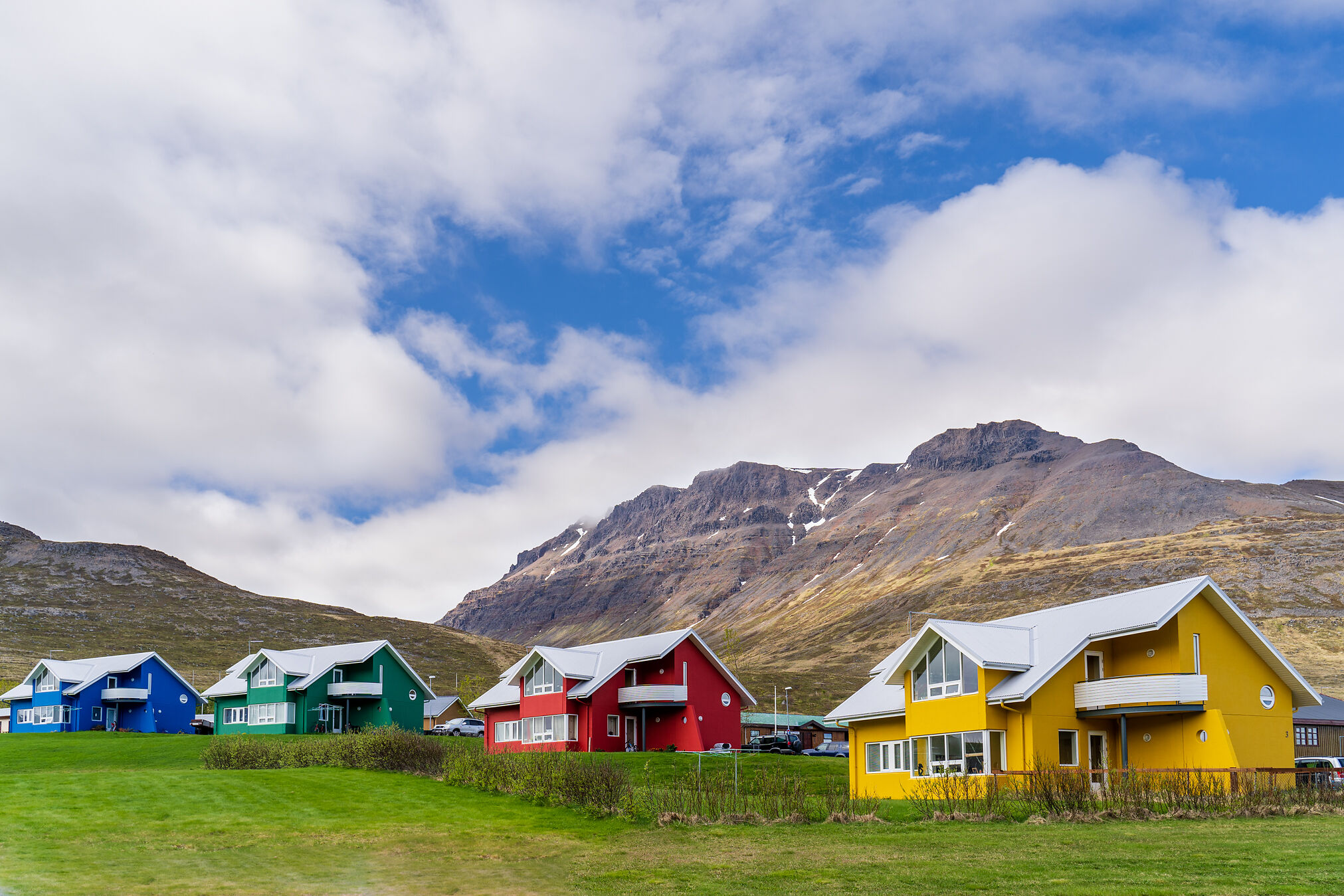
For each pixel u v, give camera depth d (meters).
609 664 64.88
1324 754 57.34
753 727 88.19
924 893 16.64
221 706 90.19
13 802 28.72
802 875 18.75
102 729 90.12
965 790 30.41
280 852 22.48
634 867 20.38
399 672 84.94
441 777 36.47
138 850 22.41
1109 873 17.67
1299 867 17.50
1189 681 34.53
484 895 17.67
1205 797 27.14
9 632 193.75
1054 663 36.09
